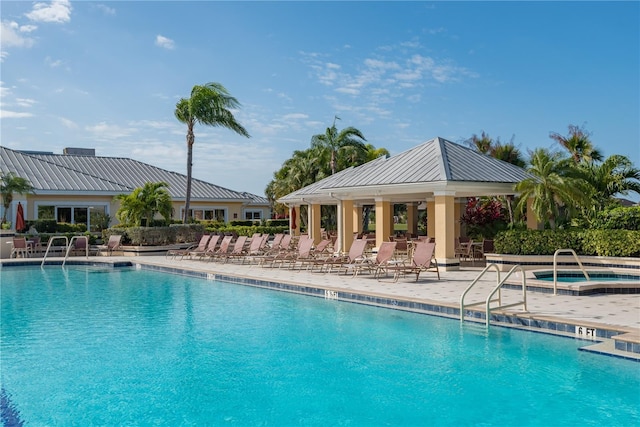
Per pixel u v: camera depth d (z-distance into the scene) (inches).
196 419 221.8
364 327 386.6
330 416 223.0
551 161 673.6
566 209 710.5
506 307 390.0
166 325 405.1
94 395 251.4
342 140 1544.0
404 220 2938.0
